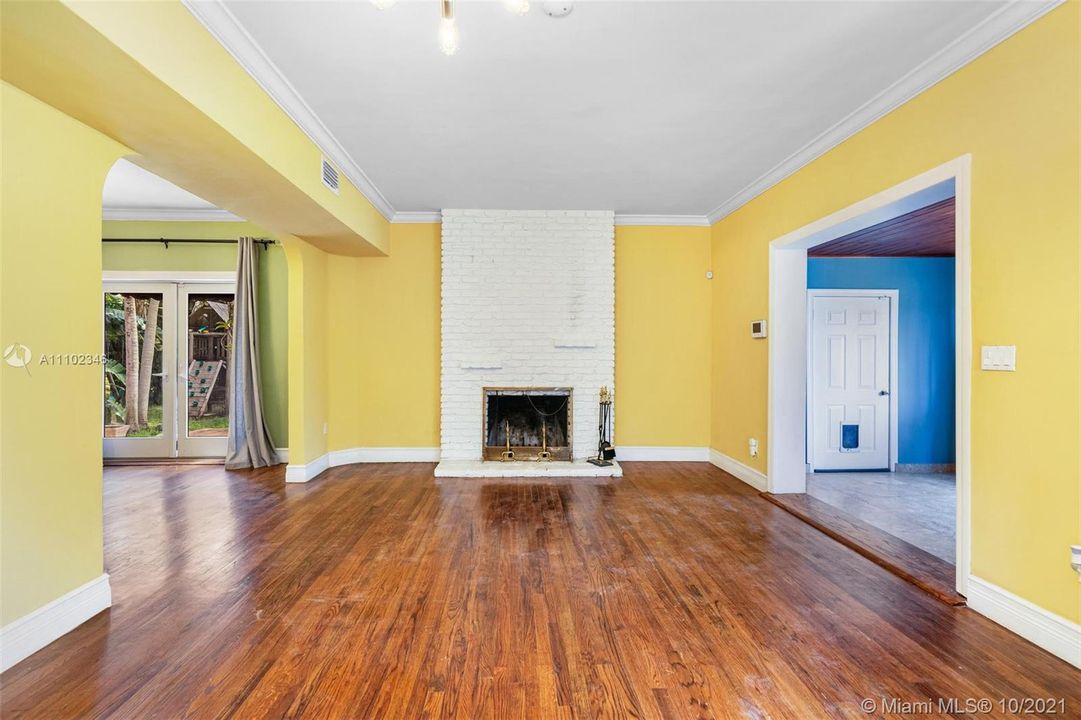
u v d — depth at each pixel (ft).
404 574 9.03
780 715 5.49
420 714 5.49
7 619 6.27
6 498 6.28
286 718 5.42
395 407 18.31
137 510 12.79
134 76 6.13
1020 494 7.07
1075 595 6.39
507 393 17.60
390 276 18.16
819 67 8.64
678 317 18.58
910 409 18.42
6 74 6.05
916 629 7.22
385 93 9.48
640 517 12.29
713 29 7.63
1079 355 6.36
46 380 6.81
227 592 8.31
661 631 7.18
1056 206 6.61
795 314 14.14
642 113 10.34
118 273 18.22
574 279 17.63
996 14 7.16
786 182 13.42
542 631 7.17
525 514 12.50
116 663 6.35
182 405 18.65
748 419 15.64
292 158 9.98
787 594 8.31
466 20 7.37
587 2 7.02
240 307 17.62
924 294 18.45
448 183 14.74
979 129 7.72
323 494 14.26
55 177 6.93
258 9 7.07
